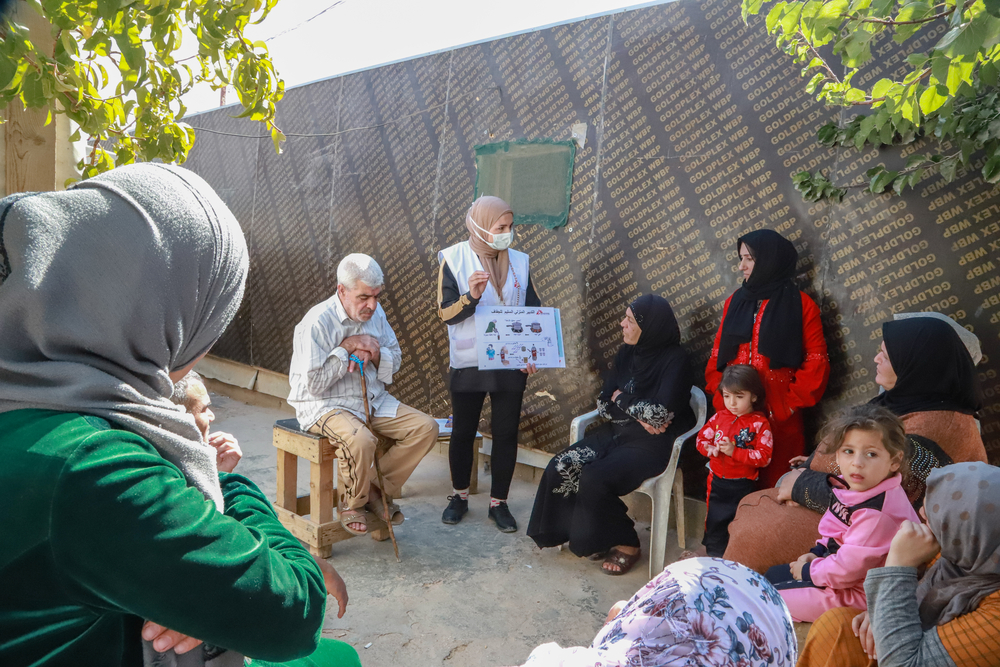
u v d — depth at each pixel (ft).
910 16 6.97
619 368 12.40
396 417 12.17
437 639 9.35
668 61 13.02
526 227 15.38
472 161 16.24
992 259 9.75
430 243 17.24
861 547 7.02
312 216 20.43
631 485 11.12
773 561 8.43
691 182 12.82
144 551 2.32
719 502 10.69
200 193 2.87
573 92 14.47
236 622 2.53
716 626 3.50
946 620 5.21
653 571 11.16
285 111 21.13
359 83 18.80
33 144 7.53
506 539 12.60
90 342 2.50
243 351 22.89
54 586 2.37
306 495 12.57
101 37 6.09
